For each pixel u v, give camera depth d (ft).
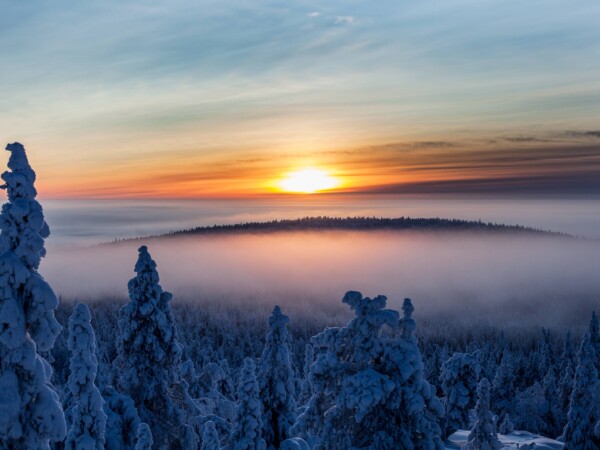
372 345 67.56
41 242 48.47
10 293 47.16
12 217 47.83
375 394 63.62
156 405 102.73
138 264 103.30
